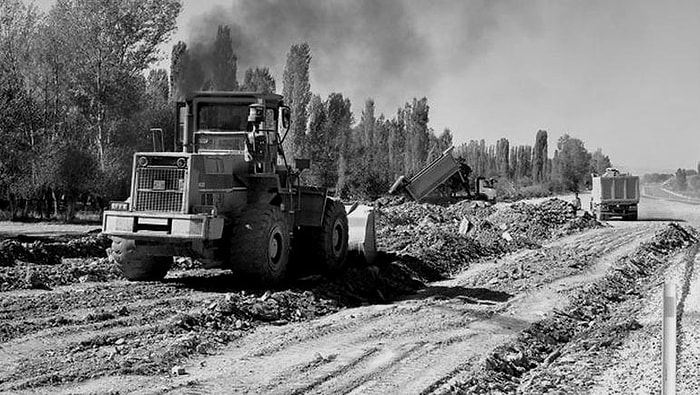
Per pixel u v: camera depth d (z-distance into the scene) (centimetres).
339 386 833
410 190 4047
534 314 1307
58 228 3200
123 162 3866
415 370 913
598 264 1997
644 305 1458
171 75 4141
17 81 3750
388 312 1281
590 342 1120
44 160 3684
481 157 10244
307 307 1268
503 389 862
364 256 1720
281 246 1400
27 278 1323
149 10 3925
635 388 858
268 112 1466
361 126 6656
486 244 2248
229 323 1105
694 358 1023
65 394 749
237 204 1400
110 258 1460
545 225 3050
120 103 3872
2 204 4269
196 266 1634
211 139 1448
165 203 1295
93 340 952
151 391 772
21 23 3856
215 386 809
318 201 1556
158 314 1117
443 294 1509
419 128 6456
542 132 10475
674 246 2628
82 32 3844
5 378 791
